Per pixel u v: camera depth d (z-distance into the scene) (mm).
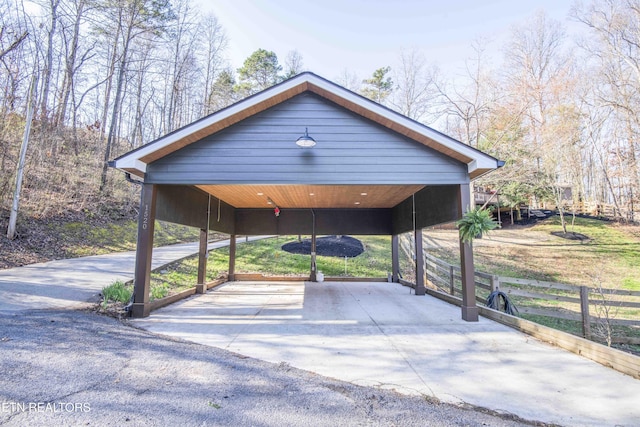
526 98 15391
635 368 3285
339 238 17328
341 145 5953
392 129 5984
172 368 3285
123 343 3926
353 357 3814
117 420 2289
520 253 15352
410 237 14898
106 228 12453
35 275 6934
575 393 2938
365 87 23953
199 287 8750
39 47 12719
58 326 4207
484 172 5867
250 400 2682
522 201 18984
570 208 20484
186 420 2332
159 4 16672
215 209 9508
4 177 9875
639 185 16891
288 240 17172
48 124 13469
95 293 5945
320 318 5824
